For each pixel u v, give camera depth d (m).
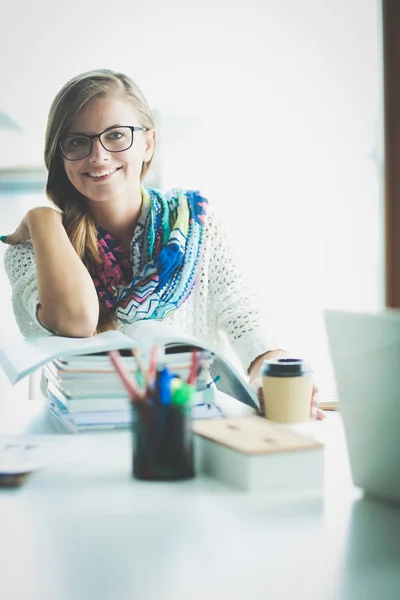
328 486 0.82
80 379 1.04
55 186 1.69
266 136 3.84
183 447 0.84
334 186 3.86
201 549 0.63
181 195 1.81
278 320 3.48
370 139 3.83
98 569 0.59
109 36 3.78
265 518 0.71
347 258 3.81
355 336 0.75
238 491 0.79
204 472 0.87
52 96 3.71
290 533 0.67
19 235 1.58
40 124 3.70
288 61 3.84
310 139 3.86
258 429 0.90
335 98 3.84
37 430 1.09
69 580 0.57
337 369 0.78
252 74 3.84
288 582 0.56
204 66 3.81
